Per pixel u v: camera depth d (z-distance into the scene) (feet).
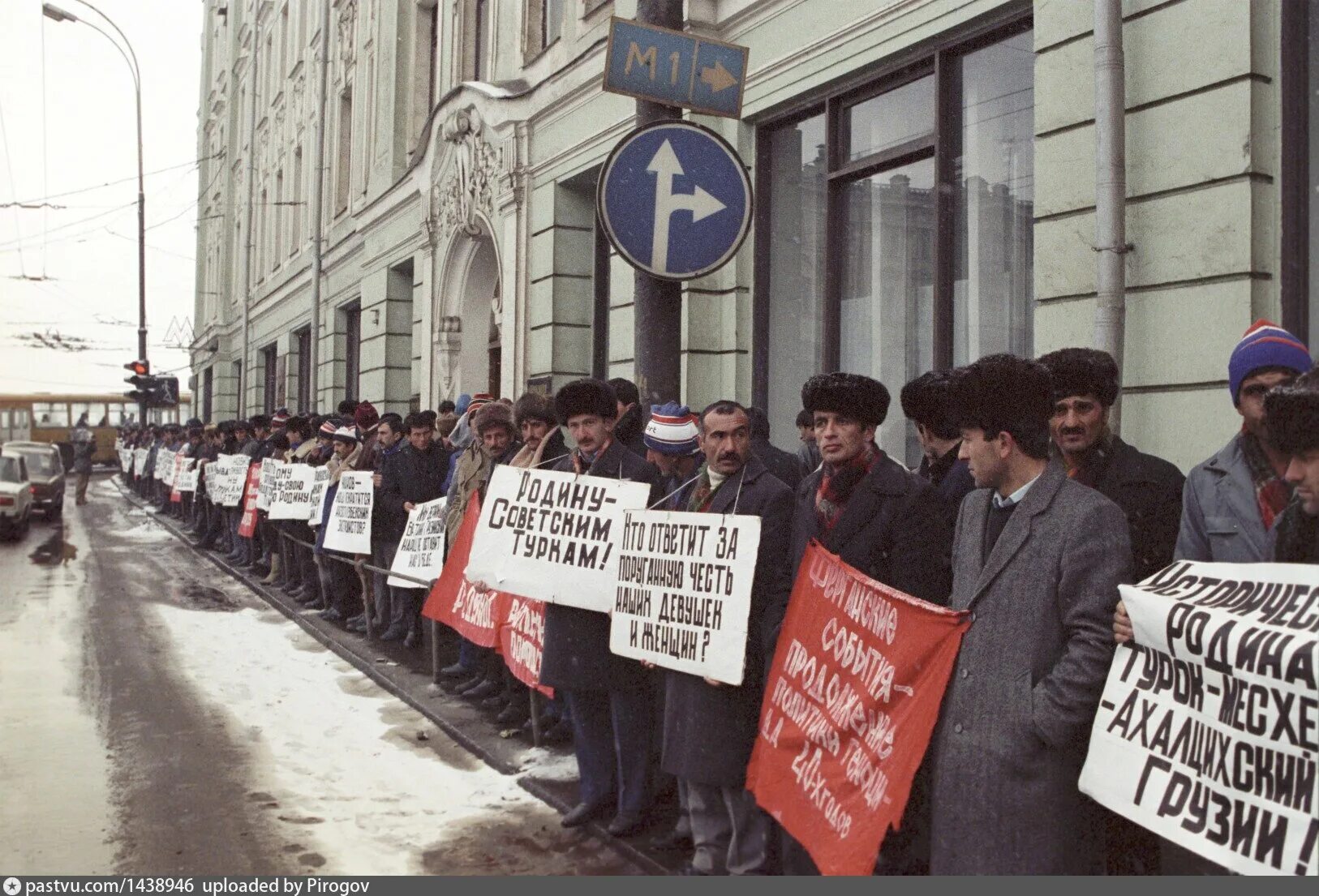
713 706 12.96
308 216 81.56
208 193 136.67
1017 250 22.45
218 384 119.65
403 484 28.96
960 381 10.38
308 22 83.66
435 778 17.97
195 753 19.34
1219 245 17.11
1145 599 9.27
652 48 17.15
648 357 17.69
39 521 73.61
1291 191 16.65
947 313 24.23
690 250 16.97
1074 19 19.72
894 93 26.08
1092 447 12.15
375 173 63.41
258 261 103.71
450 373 50.21
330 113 75.87
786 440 29.48
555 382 39.65
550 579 15.66
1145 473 11.96
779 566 13.02
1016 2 21.84
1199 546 10.61
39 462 72.79
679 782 14.33
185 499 67.72
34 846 14.80
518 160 42.01
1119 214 18.38
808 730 11.73
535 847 14.88
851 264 27.53
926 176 25.05
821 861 11.09
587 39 37.29
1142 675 9.36
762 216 30.30
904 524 11.86
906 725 10.64
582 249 40.29
